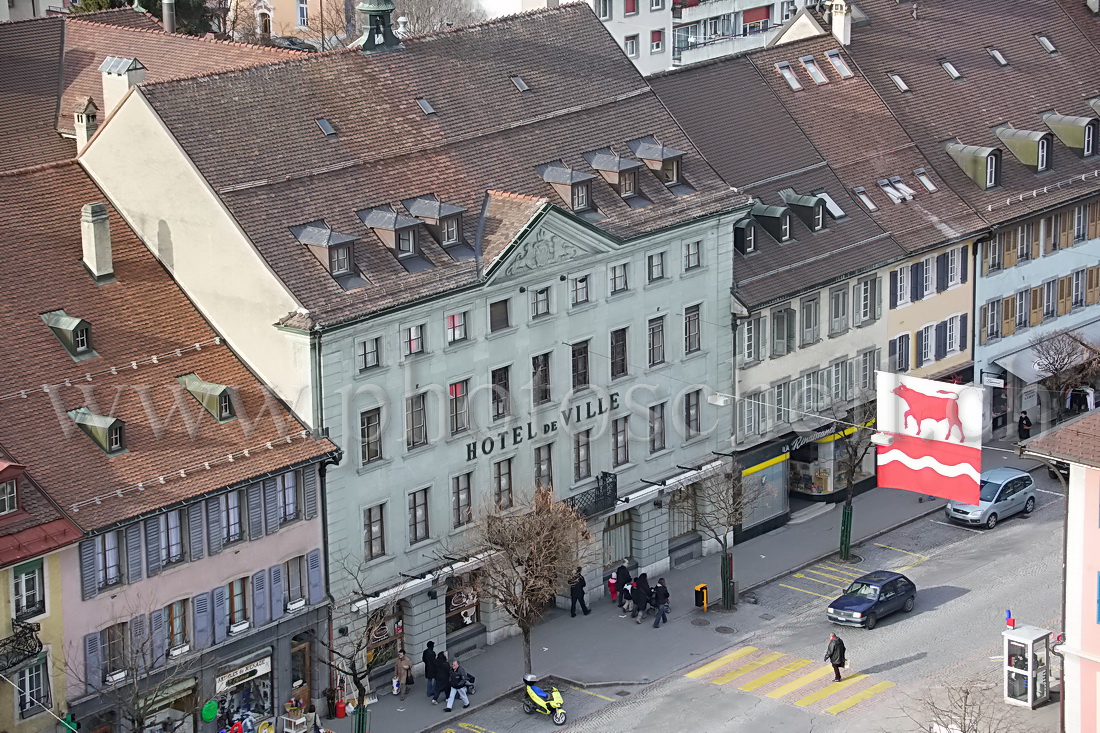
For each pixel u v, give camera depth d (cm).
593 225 8450
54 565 6719
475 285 8006
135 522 6938
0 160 9394
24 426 7012
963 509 9731
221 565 7306
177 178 7731
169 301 7831
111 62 8688
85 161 8081
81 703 6869
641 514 9075
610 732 7606
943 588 8956
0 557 6506
